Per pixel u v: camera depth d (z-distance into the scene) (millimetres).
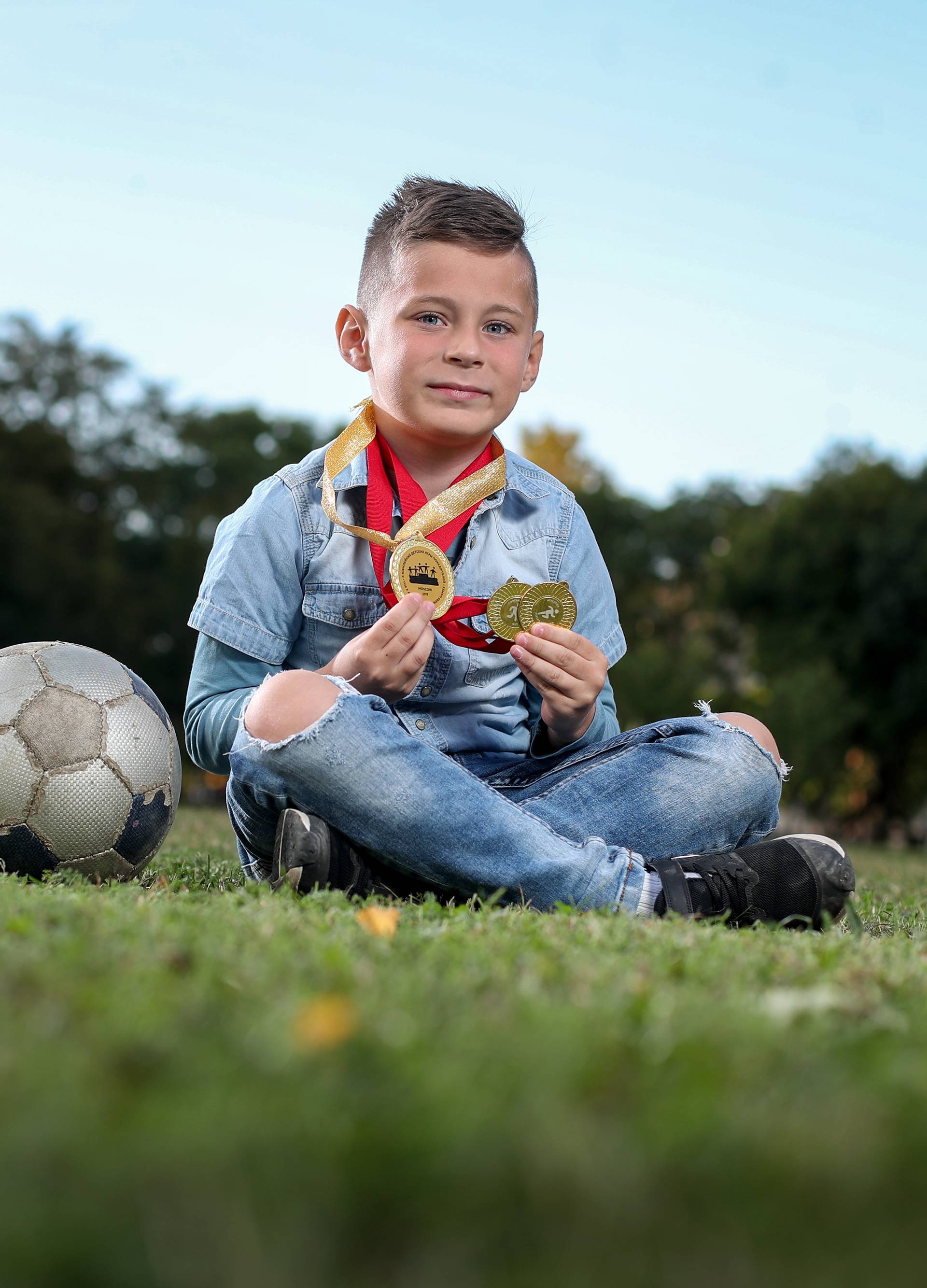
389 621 2748
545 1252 757
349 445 3176
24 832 2904
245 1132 876
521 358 3217
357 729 2566
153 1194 787
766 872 2625
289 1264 725
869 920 3080
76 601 27125
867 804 30172
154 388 30312
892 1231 790
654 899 2602
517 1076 1044
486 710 3156
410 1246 760
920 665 26938
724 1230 782
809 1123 938
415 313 3094
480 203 3164
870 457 29609
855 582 28156
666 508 36219
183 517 30172
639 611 35531
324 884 2609
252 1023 1215
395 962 1674
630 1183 824
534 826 2645
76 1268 705
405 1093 991
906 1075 1122
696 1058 1137
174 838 5391
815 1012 1423
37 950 1613
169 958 1549
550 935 2045
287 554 3111
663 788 2869
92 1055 1064
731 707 29000
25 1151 836
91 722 2977
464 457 3279
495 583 3242
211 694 3070
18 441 28125
